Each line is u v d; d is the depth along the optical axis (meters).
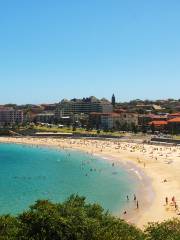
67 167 182.12
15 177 153.62
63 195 115.62
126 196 112.81
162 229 44.19
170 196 111.44
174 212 94.38
